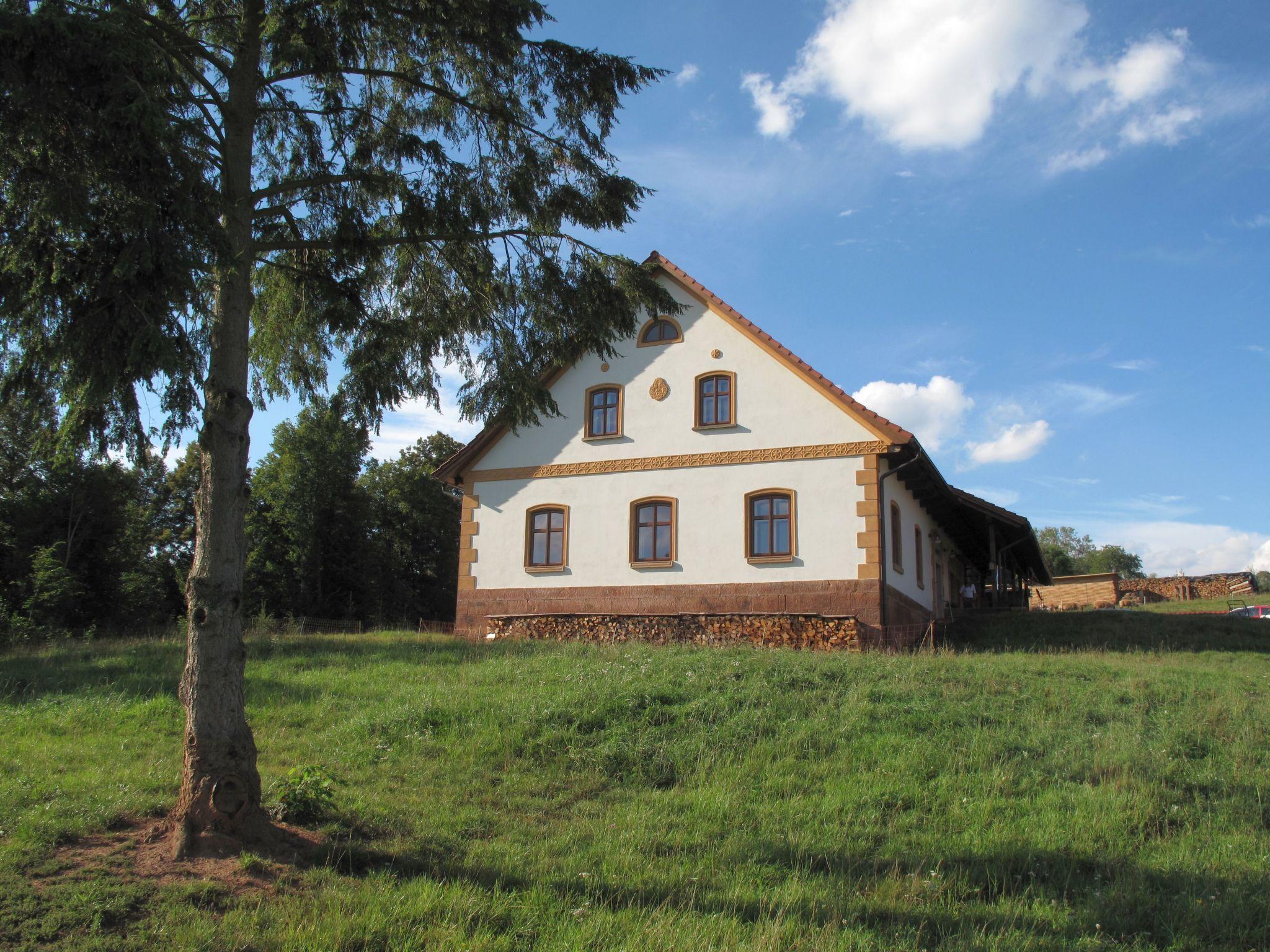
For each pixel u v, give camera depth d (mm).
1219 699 12242
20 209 6457
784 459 21000
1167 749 10102
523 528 23016
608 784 9617
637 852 7598
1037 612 30156
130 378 6457
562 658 15664
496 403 9984
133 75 6281
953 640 23188
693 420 21953
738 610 20672
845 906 6488
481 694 12664
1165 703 12172
